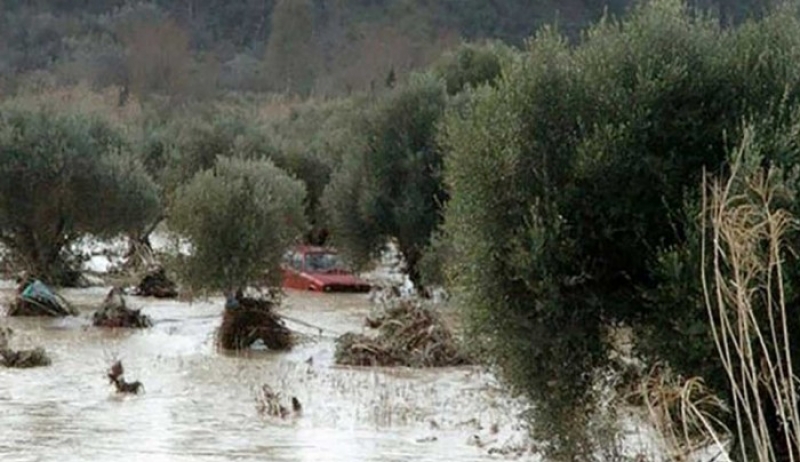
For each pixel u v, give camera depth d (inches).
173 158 3459.6
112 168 2610.7
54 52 7519.7
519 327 871.1
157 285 2625.5
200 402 1397.6
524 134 895.7
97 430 1216.2
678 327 796.6
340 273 2847.0
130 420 1274.6
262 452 1126.4
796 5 915.4
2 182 2513.5
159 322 2180.1
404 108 2741.1
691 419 570.3
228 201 2048.5
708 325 779.4
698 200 829.8
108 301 2148.1
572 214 864.9
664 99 876.6
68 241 2620.6
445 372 1692.9
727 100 877.2
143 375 1589.6
